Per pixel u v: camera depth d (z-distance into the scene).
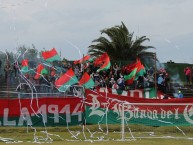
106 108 22.89
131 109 22.72
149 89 29.50
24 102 21.56
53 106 22.05
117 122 22.84
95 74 30.77
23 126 21.42
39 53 32.44
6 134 20.23
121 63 35.34
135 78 32.56
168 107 22.67
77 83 29.39
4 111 21.22
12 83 30.19
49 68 32.22
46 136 19.52
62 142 17.23
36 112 21.72
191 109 22.59
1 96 29.45
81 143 16.77
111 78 30.69
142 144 16.34
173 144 16.39
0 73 30.97
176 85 36.78
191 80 37.62
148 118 22.70
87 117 22.64
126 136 19.86
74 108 22.42
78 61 32.47
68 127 22.03
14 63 30.36
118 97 23.05
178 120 22.55
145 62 36.66
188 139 18.64
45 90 29.66
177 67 37.91
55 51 31.77
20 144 16.50
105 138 18.95
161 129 22.28
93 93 22.86
